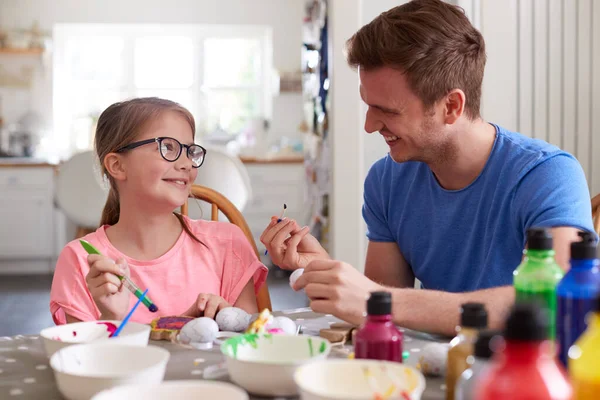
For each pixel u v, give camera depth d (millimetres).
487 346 584
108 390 665
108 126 1418
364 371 709
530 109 2387
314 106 3197
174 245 1474
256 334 877
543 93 2387
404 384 685
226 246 1526
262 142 6695
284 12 6746
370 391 700
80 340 988
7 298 4766
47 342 926
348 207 2395
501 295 1035
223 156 2574
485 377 497
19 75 6465
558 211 1211
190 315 1274
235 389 664
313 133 3283
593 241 789
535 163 1306
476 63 1284
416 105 1251
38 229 5707
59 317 1377
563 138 2408
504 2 2342
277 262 1320
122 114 1399
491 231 1359
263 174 5902
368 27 1266
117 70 6715
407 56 1211
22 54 6445
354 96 2373
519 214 1293
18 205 5676
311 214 3432
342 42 2363
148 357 815
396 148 1326
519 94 2379
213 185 2539
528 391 453
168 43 6758
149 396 673
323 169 2857
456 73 1250
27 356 990
